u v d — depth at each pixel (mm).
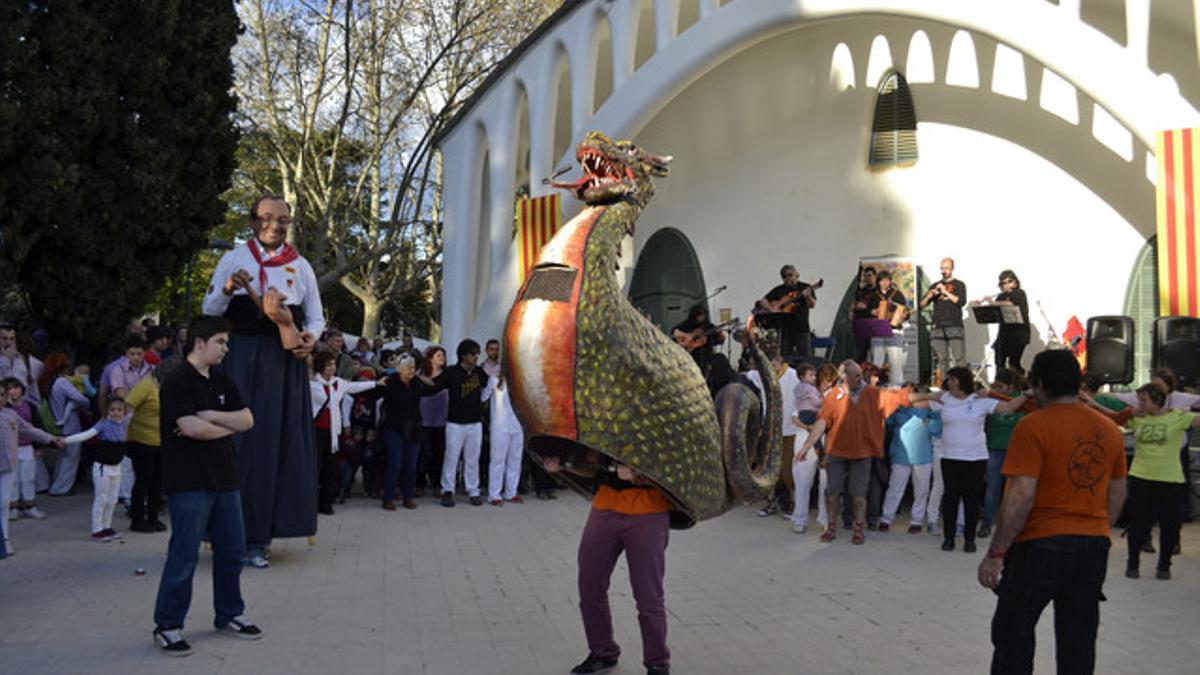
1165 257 12477
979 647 6199
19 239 13539
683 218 19031
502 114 19453
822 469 11539
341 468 13016
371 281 33688
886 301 15469
